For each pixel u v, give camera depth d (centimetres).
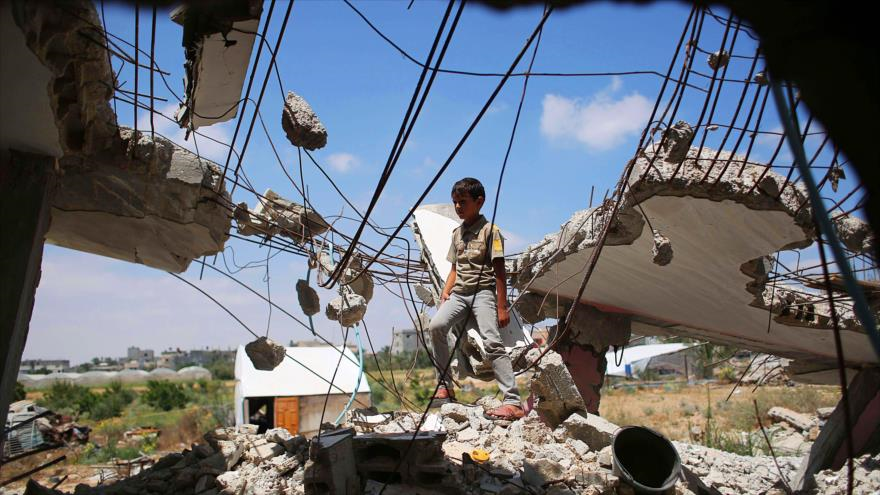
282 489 621
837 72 240
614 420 2639
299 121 568
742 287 909
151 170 668
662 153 668
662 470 642
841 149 255
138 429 3125
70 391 5450
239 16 564
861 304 256
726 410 2644
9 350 485
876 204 258
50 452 2262
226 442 736
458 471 631
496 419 745
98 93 529
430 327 716
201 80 715
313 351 2078
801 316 986
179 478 676
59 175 601
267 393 1922
